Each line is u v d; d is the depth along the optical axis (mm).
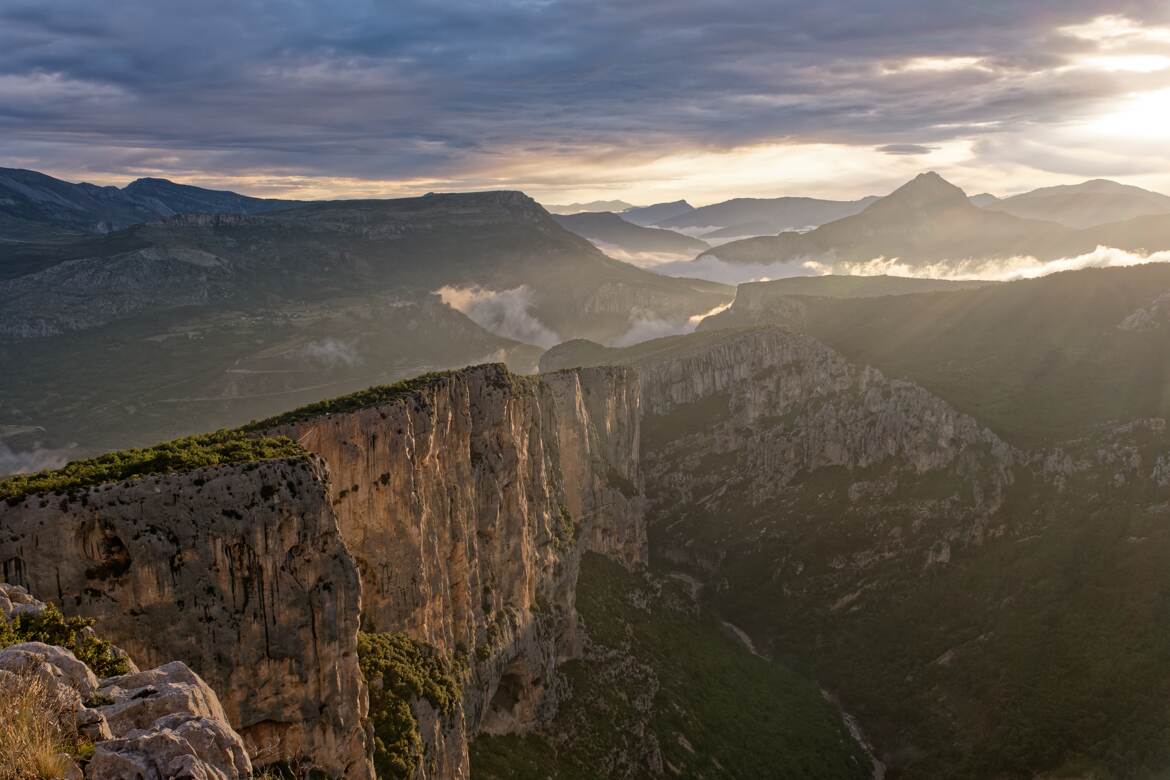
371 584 72688
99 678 32250
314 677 50781
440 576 81562
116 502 46219
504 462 101938
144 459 52781
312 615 50625
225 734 26875
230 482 49156
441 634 81500
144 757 24203
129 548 45969
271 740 49781
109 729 25734
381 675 64250
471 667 87188
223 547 48125
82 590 45000
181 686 28375
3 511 44000
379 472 72750
